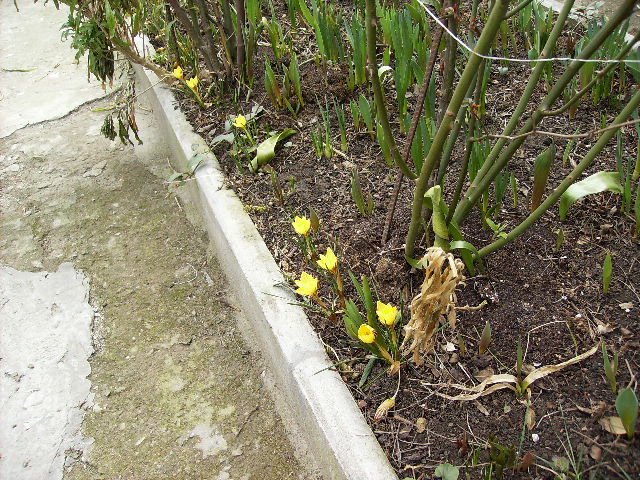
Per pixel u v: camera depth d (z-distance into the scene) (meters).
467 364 1.55
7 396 1.98
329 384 1.54
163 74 2.57
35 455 1.83
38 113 3.17
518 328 1.60
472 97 2.01
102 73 2.57
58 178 2.78
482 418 1.44
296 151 2.30
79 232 2.52
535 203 1.74
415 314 1.39
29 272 2.37
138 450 1.82
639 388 1.42
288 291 1.79
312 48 2.78
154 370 2.01
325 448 1.51
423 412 1.48
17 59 3.59
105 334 2.14
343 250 1.89
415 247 1.81
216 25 2.64
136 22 2.38
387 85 2.52
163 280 2.30
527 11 2.42
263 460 1.75
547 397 1.45
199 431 1.84
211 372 1.99
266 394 1.91
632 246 1.75
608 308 1.61
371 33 1.37
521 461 1.35
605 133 1.42
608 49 2.09
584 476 1.30
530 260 1.76
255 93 2.58
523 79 2.43
